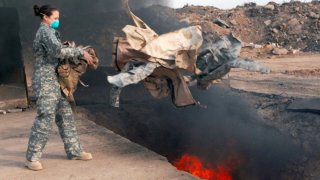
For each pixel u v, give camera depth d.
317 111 7.29
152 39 4.94
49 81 4.55
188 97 5.16
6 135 6.77
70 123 5.14
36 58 4.57
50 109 4.62
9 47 9.35
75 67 4.68
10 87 9.26
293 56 23.00
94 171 4.81
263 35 29.12
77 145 5.21
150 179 4.54
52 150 5.70
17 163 5.20
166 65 4.85
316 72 14.73
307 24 28.98
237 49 5.15
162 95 5.22
